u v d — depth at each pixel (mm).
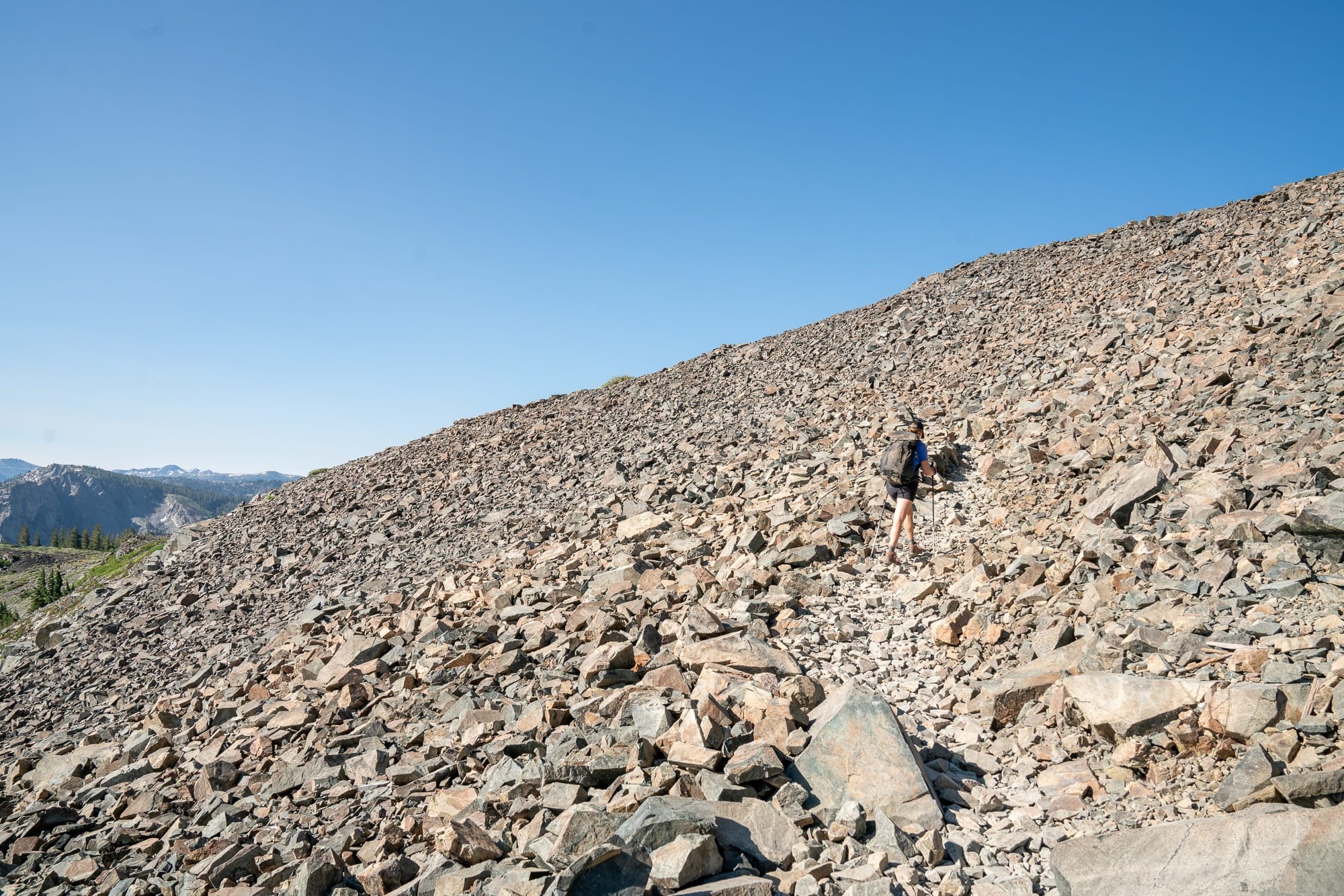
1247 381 13953
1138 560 9656
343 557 23969
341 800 9094
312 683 13555
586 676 10445
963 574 11977
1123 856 5047
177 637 20359
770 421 24734
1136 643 7797
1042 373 20250
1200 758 6215
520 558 18406
